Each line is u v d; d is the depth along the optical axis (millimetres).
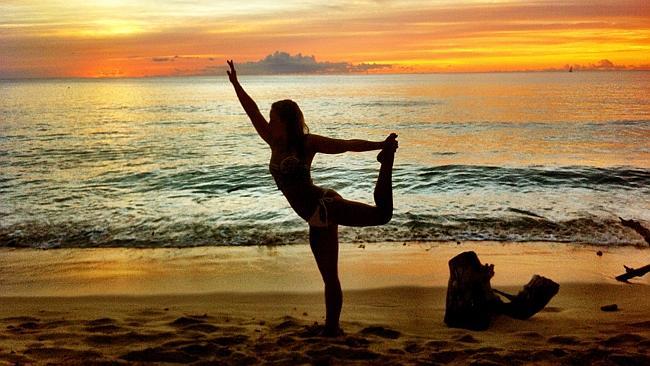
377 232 9211
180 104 65438
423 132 29609
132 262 7820
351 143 3795
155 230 9711
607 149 22000
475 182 14320
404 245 8484
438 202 11852
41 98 87375
